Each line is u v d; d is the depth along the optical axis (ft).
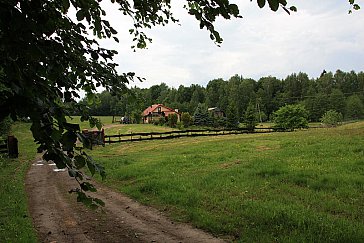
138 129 215.31
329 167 43.14
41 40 9.08
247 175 42.57
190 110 396.16
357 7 16.53
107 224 28.02
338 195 31.63
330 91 411.95
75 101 11.73
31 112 7.70
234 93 411.34
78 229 26.71
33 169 61.98
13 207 31.65
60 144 8.78
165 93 493.36
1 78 8.53
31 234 23.97
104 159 71.92
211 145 88.48
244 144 84.84
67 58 11.04
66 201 36.37
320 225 23.39
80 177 9.73
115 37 12.76
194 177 43.93
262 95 416.05
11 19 7.25
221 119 268.41
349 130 100.22
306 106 369.91
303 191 33.58
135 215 30.66
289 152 58.70
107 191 41.96
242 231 24.49
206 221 26.63
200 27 10.58
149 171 51.11
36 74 9.30
